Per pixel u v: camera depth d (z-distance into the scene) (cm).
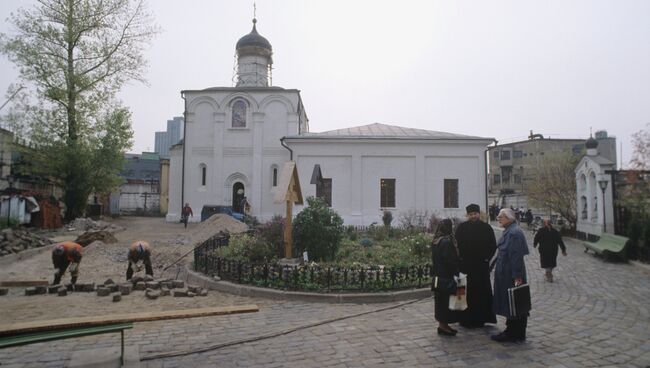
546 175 2402
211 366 456
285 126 2798
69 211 2522
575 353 495
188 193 2800
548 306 733
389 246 1357
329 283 786
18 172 2459
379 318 648
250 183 2786
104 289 795
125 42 2669
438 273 564
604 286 919
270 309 700
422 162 2370
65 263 884
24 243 1395
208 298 781
